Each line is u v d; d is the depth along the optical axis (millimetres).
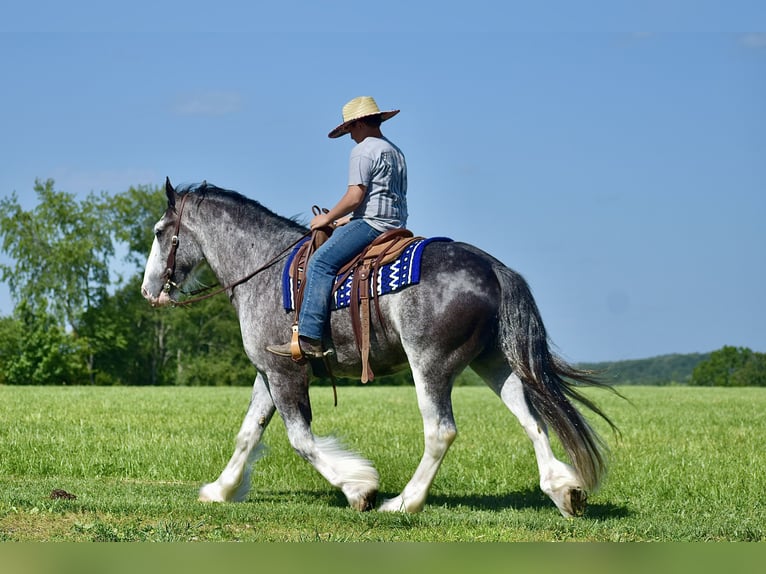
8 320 76500
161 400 29250
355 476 9000
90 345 78688
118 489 10266
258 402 9773
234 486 9656
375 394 38281
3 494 8945
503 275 8539
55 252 77250
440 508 9258
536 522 8195
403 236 8977
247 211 9805
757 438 16953
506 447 14820
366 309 8711
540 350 8438
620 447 15047
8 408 23391
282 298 9156
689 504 9977
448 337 8445
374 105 9289
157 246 10164
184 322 79375
